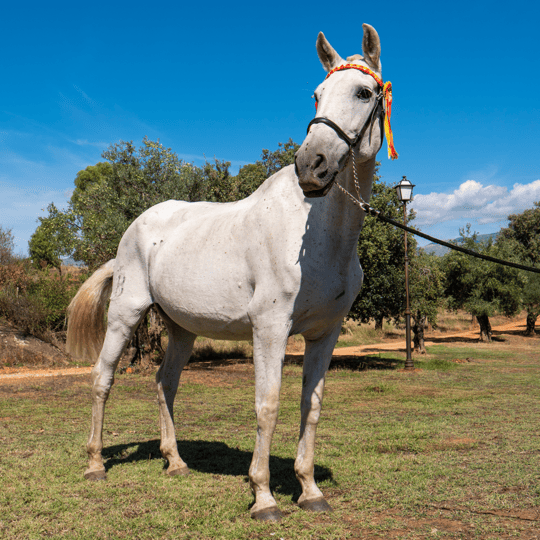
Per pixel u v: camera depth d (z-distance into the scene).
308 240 2.83
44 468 3.84
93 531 2.64
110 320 3.98
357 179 2.83
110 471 3.81
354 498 3.24
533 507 3.09
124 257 4.04
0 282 16.20
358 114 2.60
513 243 31.39
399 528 2.72
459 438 5.16
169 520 2.78
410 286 14.91
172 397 3.99
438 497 3.25
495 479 3.67
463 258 26.33
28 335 14.14
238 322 3.16
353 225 2.88
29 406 6.95
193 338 4.11
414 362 15.54
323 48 2.90
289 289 2.81
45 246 31.92
